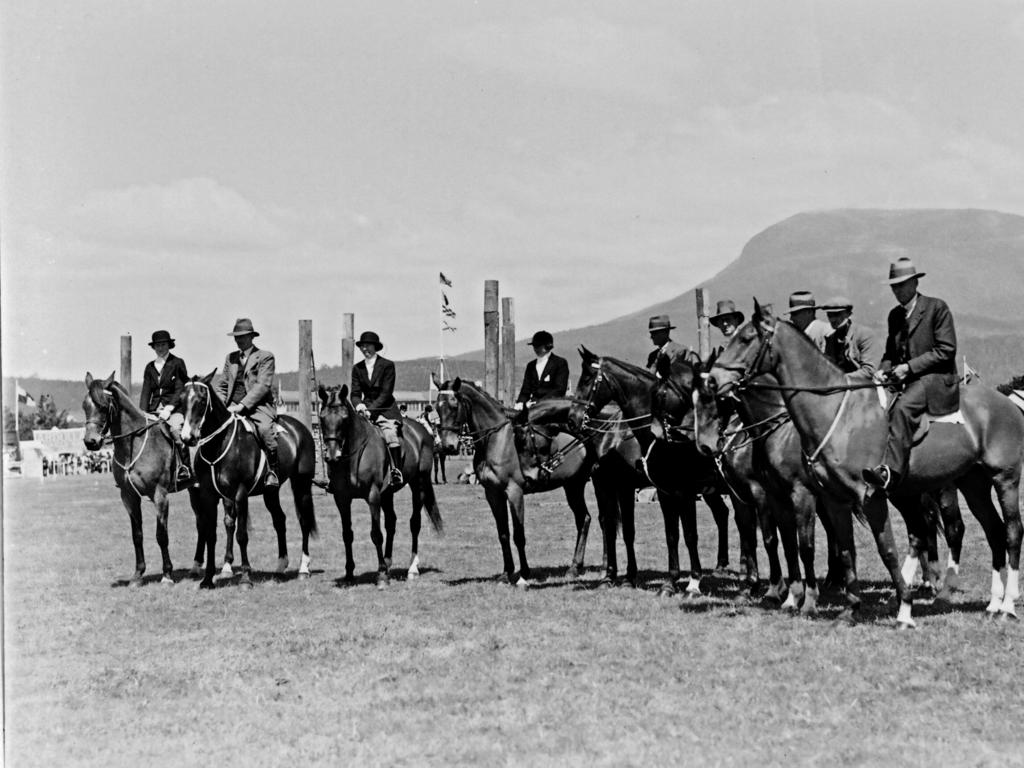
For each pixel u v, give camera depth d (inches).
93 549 807.1
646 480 568.1
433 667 403.9
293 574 663.8
